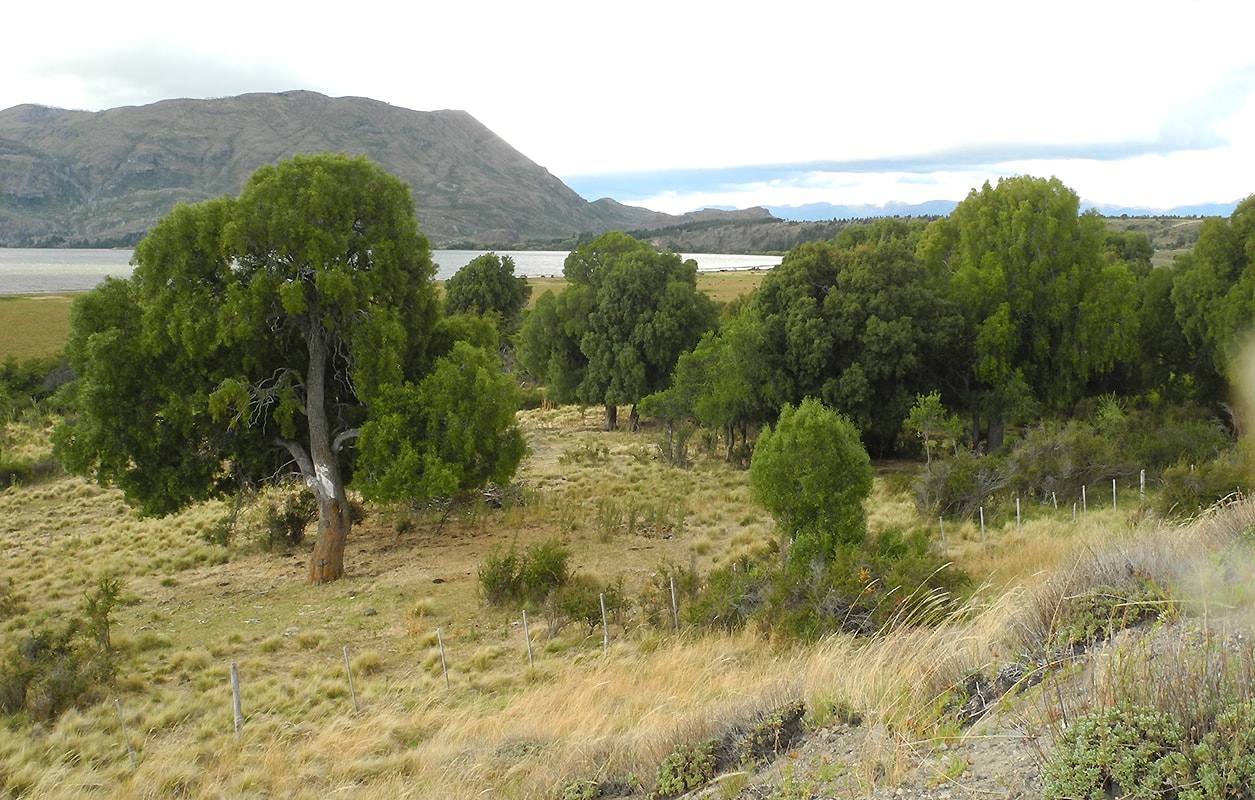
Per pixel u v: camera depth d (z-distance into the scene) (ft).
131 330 65.51
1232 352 108.47
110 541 88.17
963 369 121.29
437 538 82.69
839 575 43.24
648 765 22.30
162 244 61.31
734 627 46.29
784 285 119.65
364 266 66.18
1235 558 21.74
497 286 270.26
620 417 191.11
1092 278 114.11
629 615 54.03
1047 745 15.11
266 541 80.94
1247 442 76.38
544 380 181.37
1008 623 22.81
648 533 81.15
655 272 160.04
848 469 55.57
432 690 43.60
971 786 14.84
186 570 76.13
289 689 45.52
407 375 72.59
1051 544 52.54
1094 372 130.11
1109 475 84.12
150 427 65.62
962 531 71.87
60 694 43.98
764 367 117.50
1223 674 13.96
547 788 23.34
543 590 59.82
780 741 20.97
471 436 65.67
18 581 73.31
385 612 59.98
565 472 119.44
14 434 152.97
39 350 249.14
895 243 120.67
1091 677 15.53
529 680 43.98
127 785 33.22
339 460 75.77
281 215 60.23
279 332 68.54
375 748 34.88
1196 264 116.98
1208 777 11.87
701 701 29.48
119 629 59.11
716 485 105.50
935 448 128.67
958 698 18.92
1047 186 114.83
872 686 21.59
